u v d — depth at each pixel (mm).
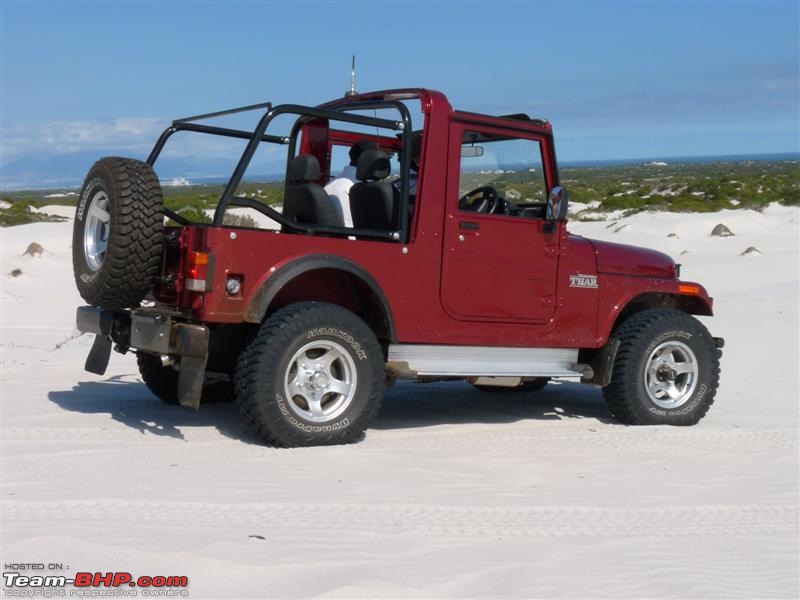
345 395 6566
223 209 6297
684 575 4320
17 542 4195
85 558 4039
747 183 60469
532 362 7691
